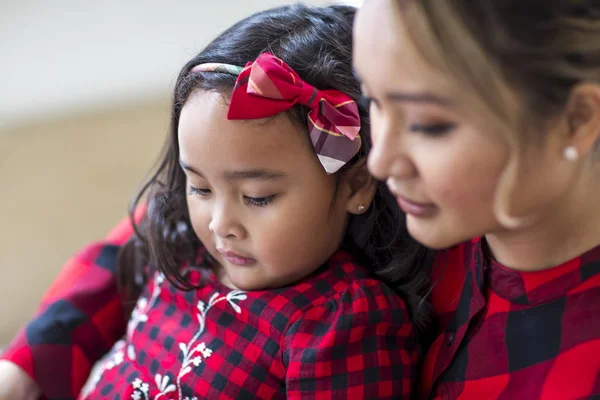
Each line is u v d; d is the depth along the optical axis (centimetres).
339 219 72
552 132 47
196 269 80
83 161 139
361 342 69
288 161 65
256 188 65
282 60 66
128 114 145
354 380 68
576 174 52
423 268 74
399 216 73
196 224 73
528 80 44
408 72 45
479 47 43
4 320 130
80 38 150
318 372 68
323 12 74
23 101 146
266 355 71
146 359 77
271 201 67
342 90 67
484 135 46
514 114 44
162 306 81
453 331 68
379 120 51
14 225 134
